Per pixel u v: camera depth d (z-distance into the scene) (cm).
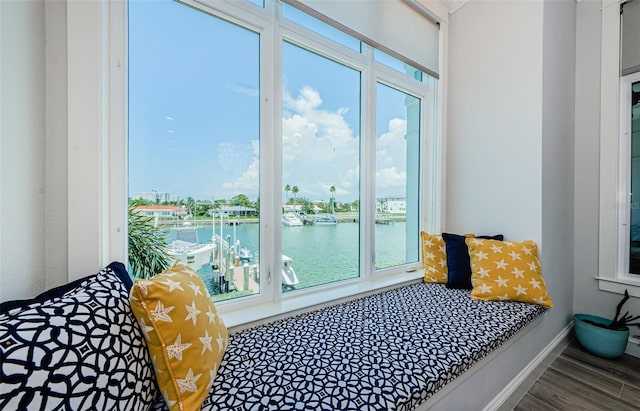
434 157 235
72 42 90
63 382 55
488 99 207
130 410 65
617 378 161
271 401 79
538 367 172
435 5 220
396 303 159
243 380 87
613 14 200
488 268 168
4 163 77
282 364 96
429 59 222
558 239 198
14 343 53
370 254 197
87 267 93
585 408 138
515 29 191
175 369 73
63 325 60
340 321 133
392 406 79
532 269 165
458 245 191
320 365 96
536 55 180
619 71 199
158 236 119
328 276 179
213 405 77
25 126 82
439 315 141
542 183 179
